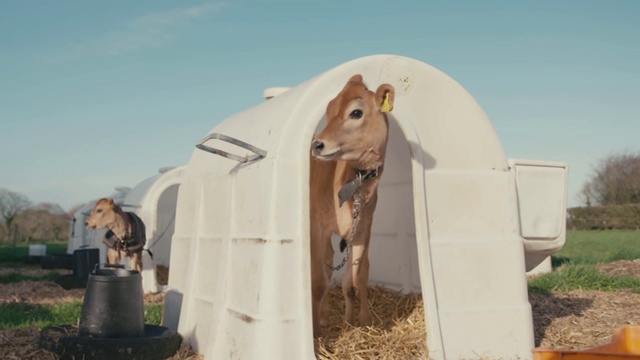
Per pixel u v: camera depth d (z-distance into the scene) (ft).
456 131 17.98
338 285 24.23
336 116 14.89
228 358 16.70
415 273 22.08
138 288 18.37
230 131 21.02
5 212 123.03
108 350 16.96
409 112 17.56
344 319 18.80
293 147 15.98
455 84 18.16
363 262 18.12
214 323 17.70
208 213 20.53
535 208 23.89
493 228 17.85
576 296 29.01
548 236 24.07
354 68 17.03
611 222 126.00
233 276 17.39
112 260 38.47
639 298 28.19
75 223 66.64
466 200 17.70
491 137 18.31
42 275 49.70
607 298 28.25
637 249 67.77
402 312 20.12
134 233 37.09
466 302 17.15
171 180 41.32
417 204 16.94
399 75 17.58
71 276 40.04
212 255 19.44
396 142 21.06
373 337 17.07
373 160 15.61
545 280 32.96
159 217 50.55
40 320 25.66
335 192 16.75
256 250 15.94
